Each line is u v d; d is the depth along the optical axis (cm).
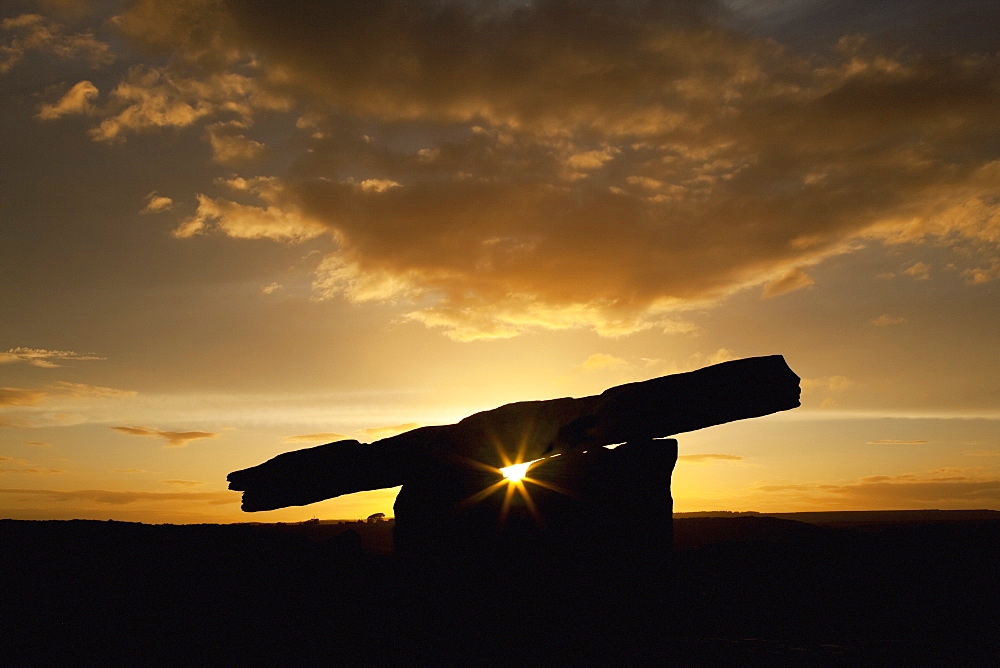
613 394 1753
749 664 1323
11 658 1433
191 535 2297
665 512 1706
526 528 1688
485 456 1795
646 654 1395
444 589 1689
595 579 1639
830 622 1722
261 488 1927
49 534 2261
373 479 1858
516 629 1569
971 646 1474
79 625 1619
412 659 1383
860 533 3434
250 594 1805
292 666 1359
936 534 3291
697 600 1958
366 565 1975
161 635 1547
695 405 1711
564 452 1803
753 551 2847
